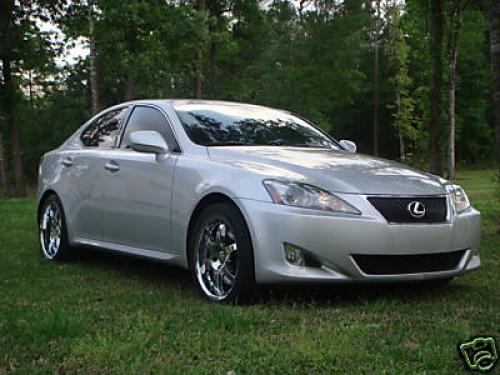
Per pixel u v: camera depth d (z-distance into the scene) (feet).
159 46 77.66
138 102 20.02
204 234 15.78
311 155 16.72
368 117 192.65
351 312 14.11
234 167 15.57
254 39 140.67
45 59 76.84
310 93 146.92
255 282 14.60
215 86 126.62
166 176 17.06
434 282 17.04
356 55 153.69
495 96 26.91
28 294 16.16
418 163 107.86
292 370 10.18
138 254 18.03
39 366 10.44
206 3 111.24
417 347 11.30
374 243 14.29
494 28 26.43
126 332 12.29
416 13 49.11
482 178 109.09
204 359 10.80
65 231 21.12
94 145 20.95
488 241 25.85
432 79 39.22
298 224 14.11
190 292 16.55
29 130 152.15
